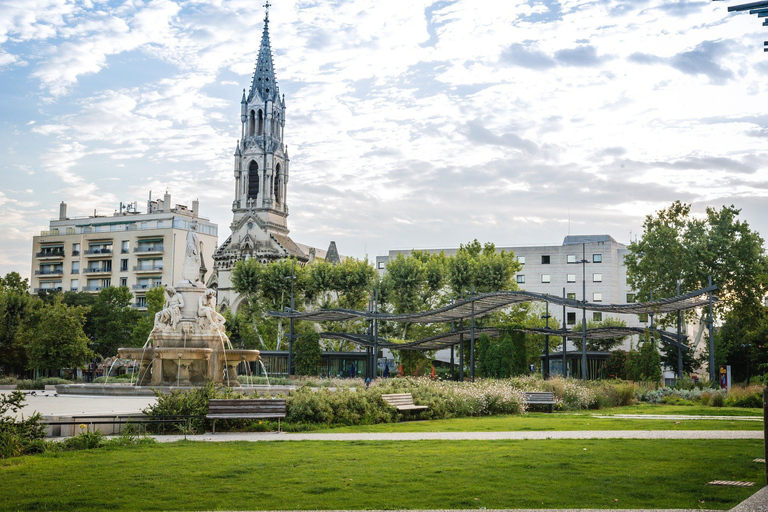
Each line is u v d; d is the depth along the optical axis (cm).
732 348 7331
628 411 3353
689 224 8331
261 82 15125
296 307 10075
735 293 8125
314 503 1117
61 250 14300
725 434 2119
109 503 1102
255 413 2114
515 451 1667
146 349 3712
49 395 3788
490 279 9325
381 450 1675
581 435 2075
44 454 1573
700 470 1402
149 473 1347
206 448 1697
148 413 2105
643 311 5162
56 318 6775
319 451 1652
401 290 9569
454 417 2806
